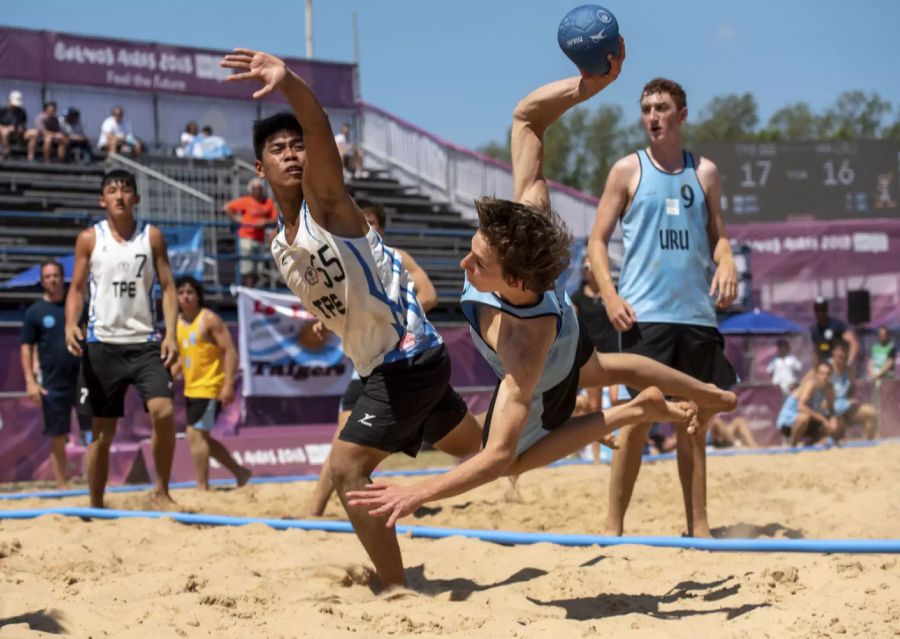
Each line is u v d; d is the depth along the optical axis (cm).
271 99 2655
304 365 1602
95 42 2452
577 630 421
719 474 1061
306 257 465
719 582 500
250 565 590
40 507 959
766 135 6500
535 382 414
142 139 2502
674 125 640
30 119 2380
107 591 503
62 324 1142
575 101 514
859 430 1686
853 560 506
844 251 2461
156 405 806
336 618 451
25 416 1348
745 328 1981
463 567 575
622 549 580
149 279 812
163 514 780
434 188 2723
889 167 2886
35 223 2053
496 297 433
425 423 514
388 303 479
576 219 2436
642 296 635
